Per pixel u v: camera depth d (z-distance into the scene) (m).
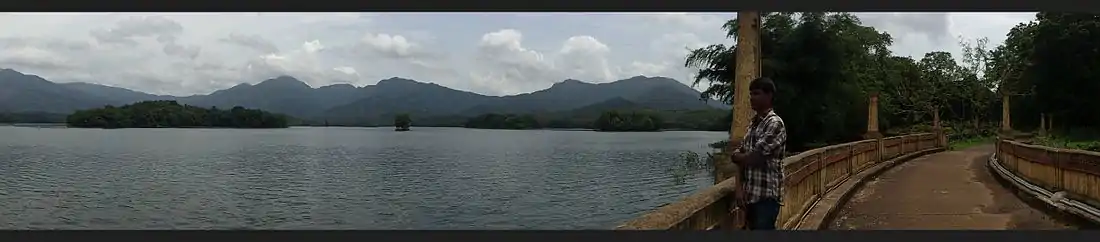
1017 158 12.68
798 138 33.38
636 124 123.88
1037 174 11.03
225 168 42.38
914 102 48.72
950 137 42.97
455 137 99.44
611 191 27.61
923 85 50.25
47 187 31.62
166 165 43.97
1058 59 41.72
